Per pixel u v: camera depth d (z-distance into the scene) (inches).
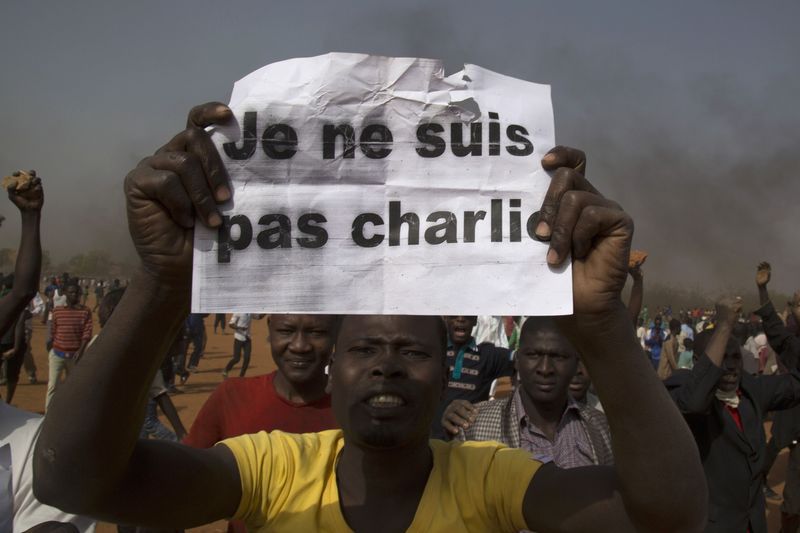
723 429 149.9
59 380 390.9
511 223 52.4
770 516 293.9
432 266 52.3
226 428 116.3
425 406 61.8
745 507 149.6
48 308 863.1
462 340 210.7
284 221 52.3
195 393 507.5
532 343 122.8
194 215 51.1
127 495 54.8
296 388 116.2
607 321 50.6
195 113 52.8
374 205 53.0
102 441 50.6
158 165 50.2
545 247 51.8
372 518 61.7
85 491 52.0
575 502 57.9
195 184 49.9
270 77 54.0
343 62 53.7
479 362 210.2
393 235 52.7
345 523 60.8
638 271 201.3
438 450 67.0
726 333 147.2
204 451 61.7
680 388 151.3
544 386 121.0
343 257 52.4
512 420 125.0
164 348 53.1
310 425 114.4
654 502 52.1
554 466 62.7
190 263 51.0
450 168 53.4
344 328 64.2
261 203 52.4
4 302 111.7
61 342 387.2
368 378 61.1
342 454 66.0
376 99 53.8
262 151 52.9
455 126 53.7
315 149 53.2
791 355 208.5
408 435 60.5
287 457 64.6
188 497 57.7
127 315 50.6
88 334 395.5
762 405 155.6
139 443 56.4
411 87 53.9
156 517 56.8
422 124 53.7
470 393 207.8
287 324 114.4
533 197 52.7
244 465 62.6
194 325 619.8
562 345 121.3
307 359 114.8
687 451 52.4
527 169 53.2
